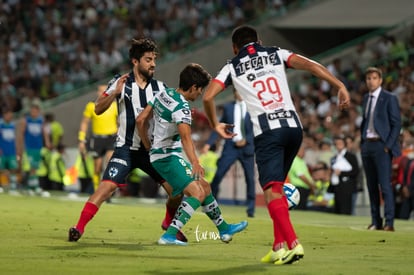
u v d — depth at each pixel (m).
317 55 89.69
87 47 92.19
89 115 53.31
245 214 48.22
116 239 30.31
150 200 62.06
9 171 69.88
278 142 23.81
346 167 51.53
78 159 69.12
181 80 27.70
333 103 68.81
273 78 24.27
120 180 29.45
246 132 44.41
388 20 83.50
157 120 28.34
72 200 54.47
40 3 96.19
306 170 54.22
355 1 86.00
